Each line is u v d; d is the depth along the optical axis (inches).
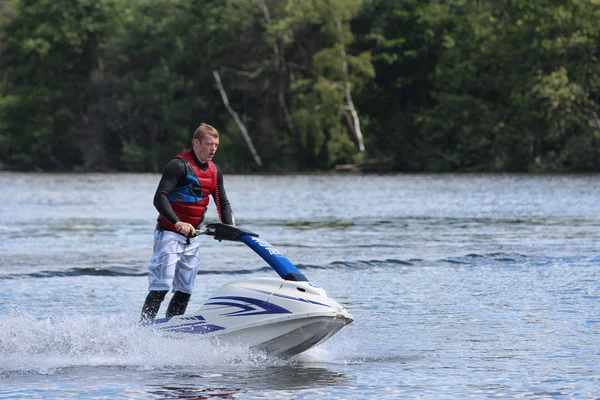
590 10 7652.6
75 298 1429.6
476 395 794.2
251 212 3366.1
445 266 1815.9
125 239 2394.2
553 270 1723.7
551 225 2746.1
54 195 4766.2
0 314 1258.0
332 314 923.4
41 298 1428.4
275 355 960.3
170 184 1049.5
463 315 1242.6
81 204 3964.1
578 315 1225.4
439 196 4431.6
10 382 855.1
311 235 2472.9
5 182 6633.9
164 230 1062.4
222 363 944.9
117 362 944.3
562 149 7839.6
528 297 1396.4
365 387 829.8
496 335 1091.9
